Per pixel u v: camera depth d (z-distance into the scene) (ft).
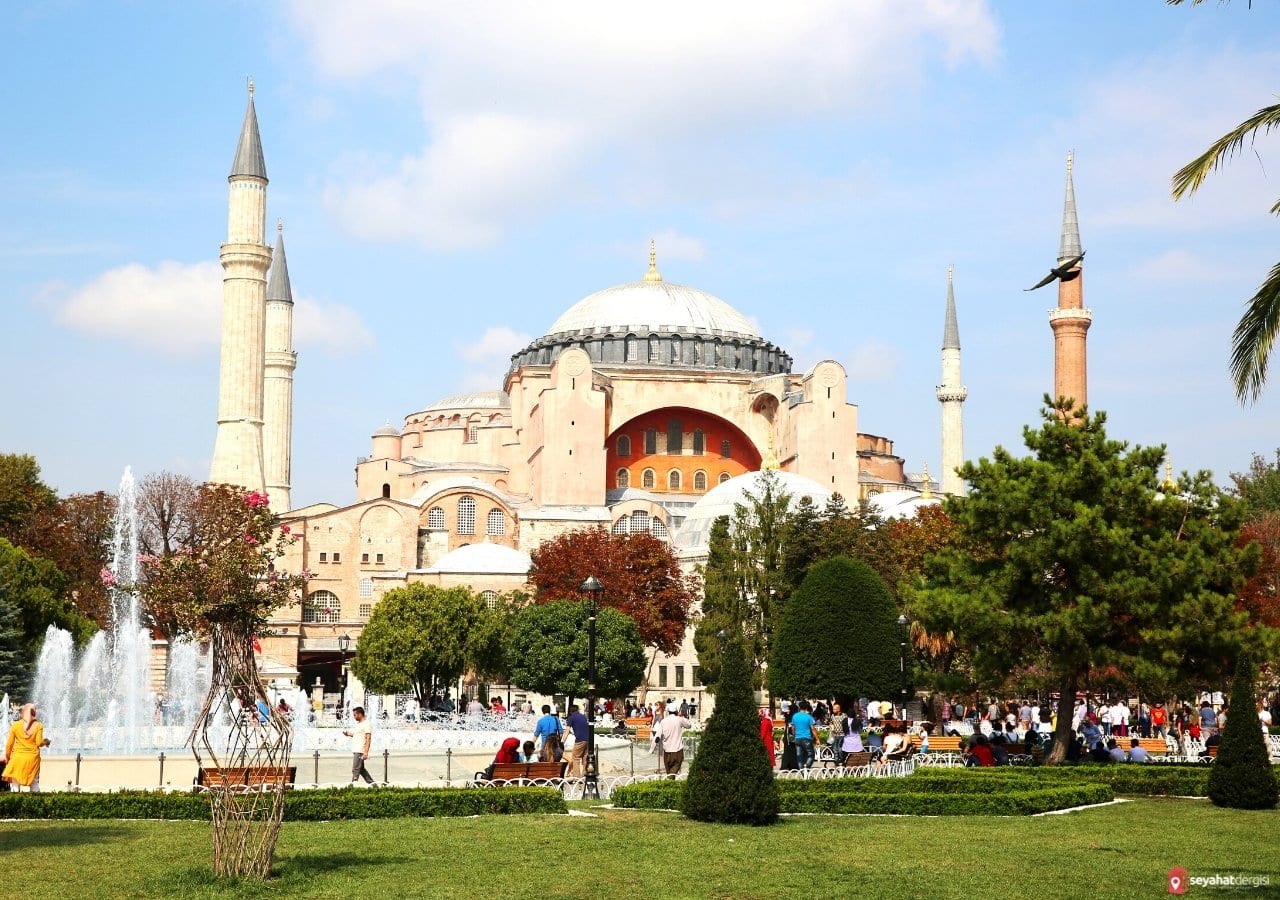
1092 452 122.42
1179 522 123.95
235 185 335.47
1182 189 59.67
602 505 384.88
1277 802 94.68
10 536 255.50
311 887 56.65
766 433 418.92
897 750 127.85
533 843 70.13
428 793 84.84
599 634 245.24
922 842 73.46
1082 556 118.62
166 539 317.42
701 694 332.60
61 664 197.47
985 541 127.65
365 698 275.59
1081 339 276.82
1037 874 63.21
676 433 424.05
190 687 214.28
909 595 133.59
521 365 453.99
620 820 81.05
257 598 62.75
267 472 425.69
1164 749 148.87
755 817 79.56
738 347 441.68
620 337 437.58
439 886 57.36
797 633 185.78
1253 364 61.41
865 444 485.97
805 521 239.50
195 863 61.72
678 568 326.65
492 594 354.54
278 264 437.17
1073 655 117.29
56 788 106.52
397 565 385.91
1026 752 134.41
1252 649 115.44
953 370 416.05
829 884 59.62
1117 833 78.95
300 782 113.91
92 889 55.26
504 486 437.99
